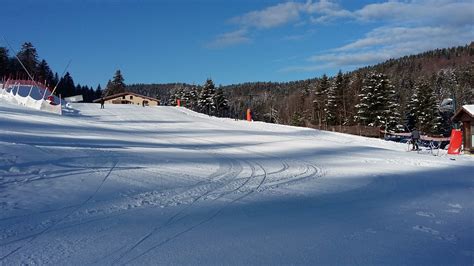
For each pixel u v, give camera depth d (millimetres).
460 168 15109
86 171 9148
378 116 55469
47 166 9016
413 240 5633
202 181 9570
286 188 9383
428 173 13375
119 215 6180
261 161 14648
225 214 6652
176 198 7582
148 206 6836
